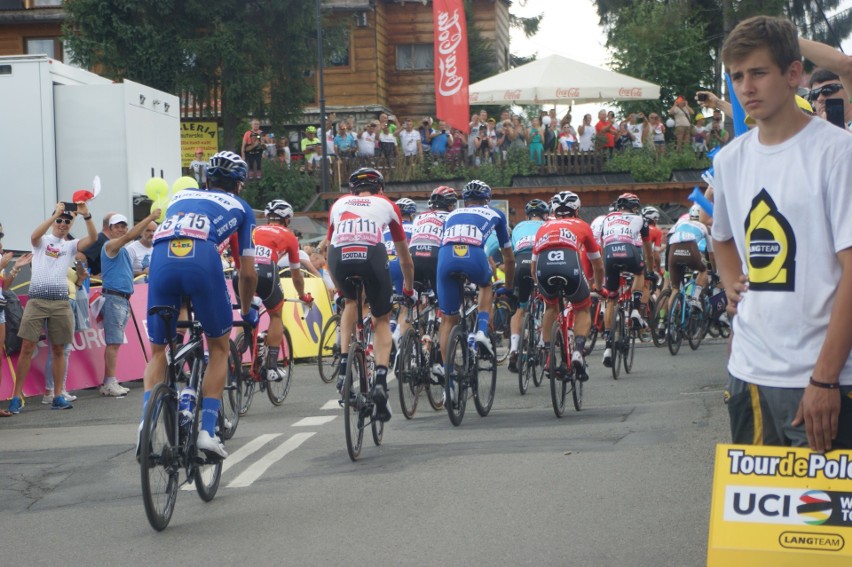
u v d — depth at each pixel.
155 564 6.13
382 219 9.45
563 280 11.20
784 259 4.12
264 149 31.69
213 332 7.42
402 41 46.09
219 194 7.59
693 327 18.06
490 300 11.56
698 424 10.02
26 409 13.63
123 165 19.39
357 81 44.09
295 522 6.96
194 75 33.06
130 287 14.88
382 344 9.46
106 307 14.70
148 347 16.31
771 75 4.07
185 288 7.26
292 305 17.98
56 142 19.44
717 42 43.47
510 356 13.20
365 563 5.95
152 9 32.56
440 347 11.14
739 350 4.31
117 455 9.76
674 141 34.50
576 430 10.06
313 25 34.50
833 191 4.04
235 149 35.50
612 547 6.07
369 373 9.84
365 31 43.97
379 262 9.32
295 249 12.55
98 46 32.09
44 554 6.46
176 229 7.30
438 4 28.95
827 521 3.94
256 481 8.38
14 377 13.89
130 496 8.03
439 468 8.48
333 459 9.15
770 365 4.18
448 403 10.54
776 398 4.17
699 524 6.50
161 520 6.83
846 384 4.01
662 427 9.95
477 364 11.25
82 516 7.42
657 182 31.08
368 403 9.30
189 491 8.05
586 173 32.00
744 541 4.01
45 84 18.89
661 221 29.75
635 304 15.22
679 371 15.03
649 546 6.07
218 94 35.56
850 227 3.99
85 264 14.60
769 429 4.24
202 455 7.48
